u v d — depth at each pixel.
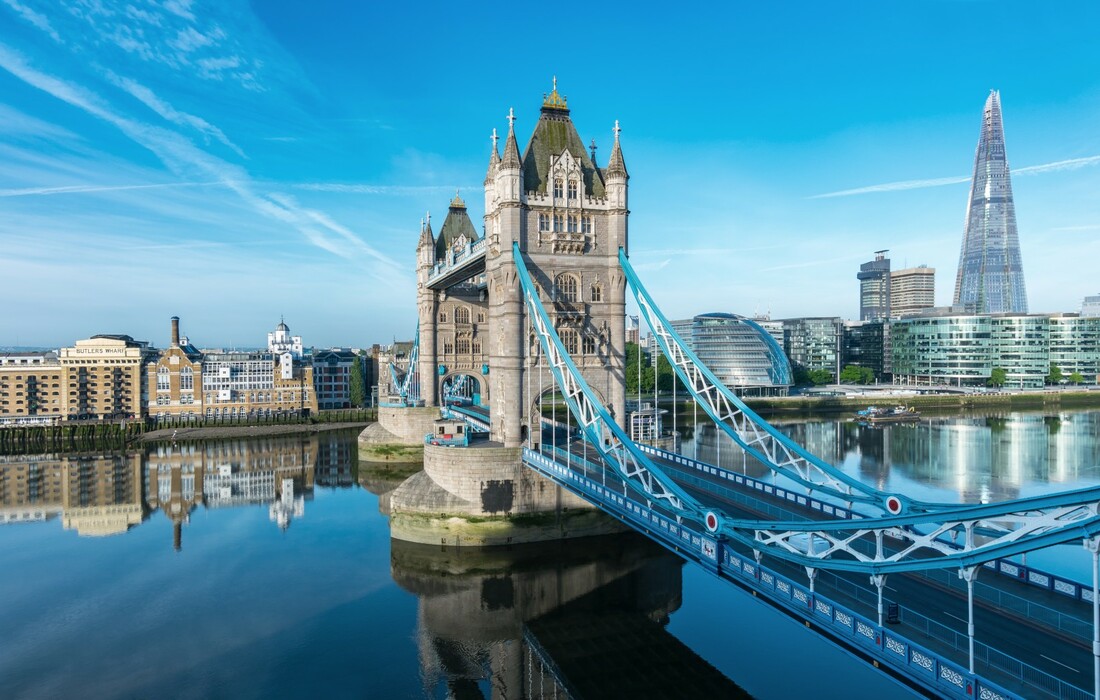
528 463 71.19
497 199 77.75
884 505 43.78
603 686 46.03
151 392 187.12
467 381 158.25
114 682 47.53
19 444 159.62
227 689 46.66
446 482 72.81
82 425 169.38
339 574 68.06
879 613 29.06
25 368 180.00
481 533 71.44
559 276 78.50
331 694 46.06
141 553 75.94
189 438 166.88
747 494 57.03
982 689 24.00
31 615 58.84
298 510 95.06
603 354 79.50
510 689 46.59
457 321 131.38
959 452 132.12
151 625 56.72
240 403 194.25
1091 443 141.00
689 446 142.50
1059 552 69.75
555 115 82.38
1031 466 117.38
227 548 77.25
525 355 76.50
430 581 65.12
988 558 24.70
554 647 52.09
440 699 45.44
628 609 58.47
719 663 48.69
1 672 48.94
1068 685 24.33
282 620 57.53
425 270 126.56
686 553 42.09
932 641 29.97
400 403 134.25
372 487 110.12
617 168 78.94
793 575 39.03
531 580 64.75
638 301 74.94
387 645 53.03
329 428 180.88
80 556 75.12
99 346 181.62
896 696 43.38
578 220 79.12
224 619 57.78
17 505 99.81
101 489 110.38
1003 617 32.59
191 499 102.69
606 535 74.06
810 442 146.88
